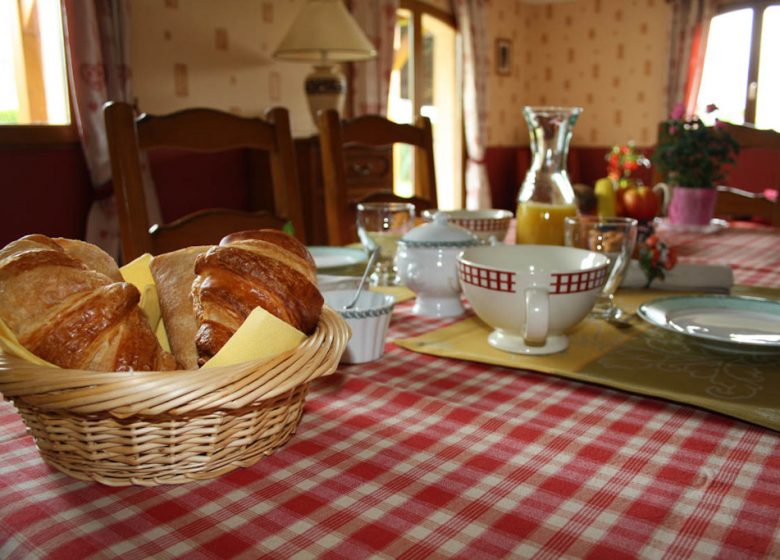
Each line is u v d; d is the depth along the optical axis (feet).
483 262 2.90
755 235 5.82
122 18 9.25
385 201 5.86
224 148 4.78
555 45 19.43
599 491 1.64
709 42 17.13
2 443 1.94
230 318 1.71
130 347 1.63
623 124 18.67
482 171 17.35
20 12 8.93
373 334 2.64
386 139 5.96
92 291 1.63
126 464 1.62
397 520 1.52
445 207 18.03
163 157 10.62
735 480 1.70
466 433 1.98
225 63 11.32
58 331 1.57
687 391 2.23
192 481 1.69
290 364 1.65
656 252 3.72
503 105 18.94
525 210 4.05
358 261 4.18
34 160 9.02
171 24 10.47
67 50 8.87
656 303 3.05
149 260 2.11
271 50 12.04
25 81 9.07
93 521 1.52
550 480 1.70
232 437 1.67
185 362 1.89
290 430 1.86
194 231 4.52
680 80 17.21
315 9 10.27
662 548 1.41
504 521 1.51
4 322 1.56
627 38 18.26
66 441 1.63
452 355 2.68
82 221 9.68
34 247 1.72
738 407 2.09
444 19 16.53
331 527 1.49
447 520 1.51
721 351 2.62
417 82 15.99
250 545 1.42
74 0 8.66
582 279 2.54
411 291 3.72
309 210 10.33
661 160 6.20
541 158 4.05
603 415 2.12
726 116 17.24
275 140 5.06
